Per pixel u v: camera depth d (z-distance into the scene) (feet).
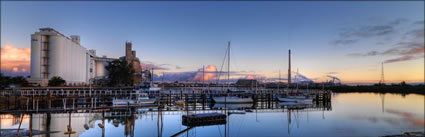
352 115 190.70
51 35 352.90
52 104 235.20
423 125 155.22
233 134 127.44
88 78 462.19
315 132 134.82
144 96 223.51
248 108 227.40
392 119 177.17
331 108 231.30
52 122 150.61
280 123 155.94
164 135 121.80
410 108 245.65
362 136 126.62
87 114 181.47
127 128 135.33
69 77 383.24
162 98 255.50
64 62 367.45
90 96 208.85
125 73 424.05
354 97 389.60
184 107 232.53
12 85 288.10
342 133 132.57
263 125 149.59
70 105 231.30
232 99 264.52
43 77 347.77
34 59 347.36
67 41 376.48
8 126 140.36
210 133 128.77
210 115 152.87
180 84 394.73
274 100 306.14
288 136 126.00
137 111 197.57
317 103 284.82
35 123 147.13
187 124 147.13
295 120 166.20
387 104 280.72
